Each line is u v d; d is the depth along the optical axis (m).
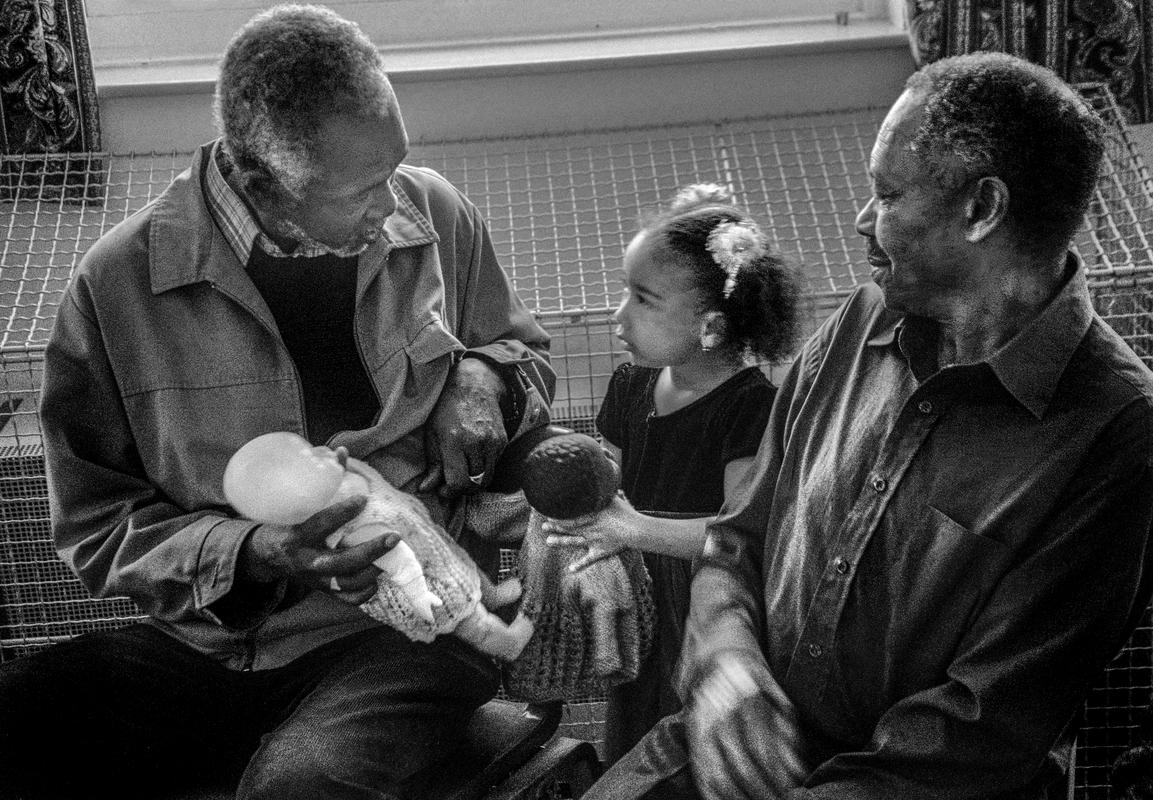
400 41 2.41
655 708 1.67
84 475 1.53
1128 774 1.63
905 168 1.24
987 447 1.28
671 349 1.67
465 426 1.50
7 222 2.17
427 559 1.40
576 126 2.34
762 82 2.33
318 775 1.40
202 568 1.43
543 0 2.39
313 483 1.30
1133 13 2.11
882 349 1.39
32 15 2.12
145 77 2.31
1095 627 1.27
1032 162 1.21
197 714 1.54
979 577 1.29
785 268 1.69
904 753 1.29
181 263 1.49
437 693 1.49
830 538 1.38
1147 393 1.25
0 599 2.09
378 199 1.41
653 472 1.74
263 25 1.38
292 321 1.52
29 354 1.92
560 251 2.17
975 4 2.13
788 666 1.43
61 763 1.49
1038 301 1.28
